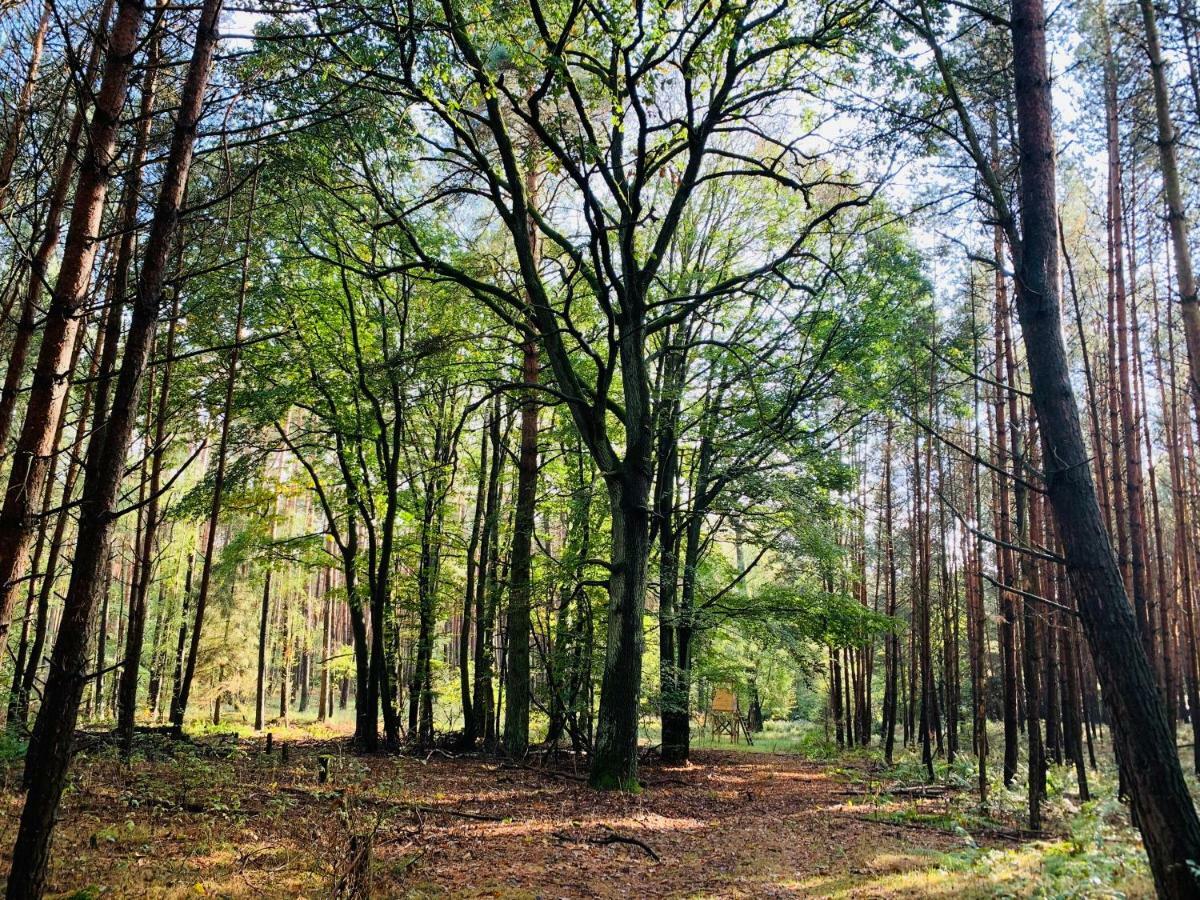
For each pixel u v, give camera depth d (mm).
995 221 6637
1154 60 8180
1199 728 13742
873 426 18438
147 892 6008
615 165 13875
